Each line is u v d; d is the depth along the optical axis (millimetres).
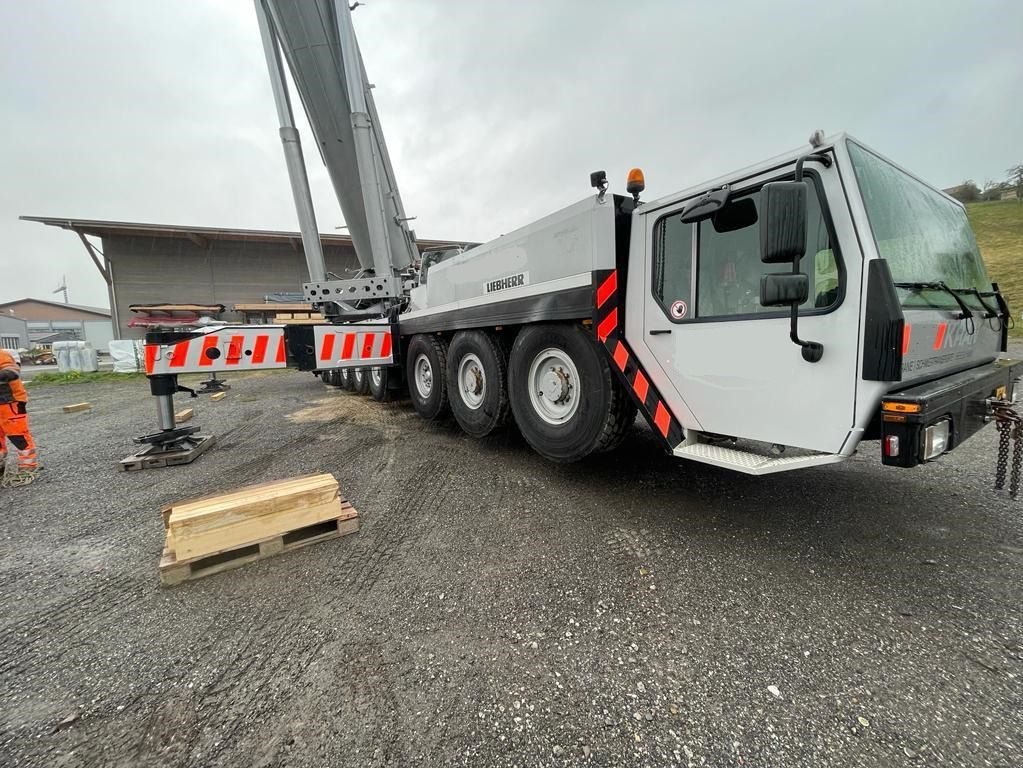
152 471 4109
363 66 6480
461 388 4766
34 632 1917
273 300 26312
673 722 1430
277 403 7977
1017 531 2615
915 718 1421
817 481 3467
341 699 1536
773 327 2291
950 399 2043
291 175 6125
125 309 24422
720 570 2285
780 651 1727
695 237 2646
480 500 3246
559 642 1796
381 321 6391
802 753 1316
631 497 3238
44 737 1405
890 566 2287
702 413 2682
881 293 1901
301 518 2578
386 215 7090
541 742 1366
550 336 3496
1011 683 1545
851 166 2021
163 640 1854
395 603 2064
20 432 3912
